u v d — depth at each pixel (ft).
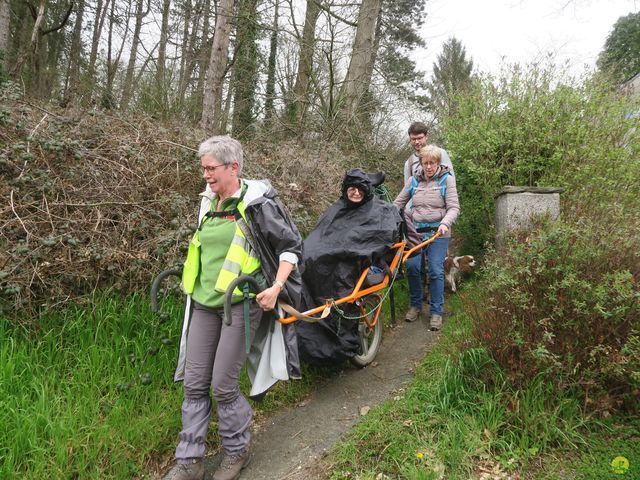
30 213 11.82
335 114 27.58
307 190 19.56
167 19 46.52
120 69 36.68
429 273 15.08
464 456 8.27
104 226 12.84
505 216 16.02
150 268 12.65
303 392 11.46
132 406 9.58
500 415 8.94
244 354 8.18
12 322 10.55
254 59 31.68
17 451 7.92
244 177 17.11
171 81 27.73
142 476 8.51
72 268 11.50
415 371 12.07
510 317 9.86
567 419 8.89
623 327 9.05
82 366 10.17
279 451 9.34
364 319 12.34
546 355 8.89
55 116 14.38
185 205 14.17
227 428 8.32
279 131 27.91
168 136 16.42
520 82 20.43
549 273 9.61
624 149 18.49
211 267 8.20
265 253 8.13
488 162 19.81
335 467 8.52
